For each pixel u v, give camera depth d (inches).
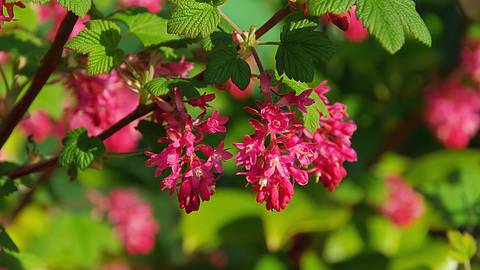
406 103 344.5
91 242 350.3
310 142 151.4
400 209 308.2
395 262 314.7
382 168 340.5
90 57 151.4
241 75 143.2
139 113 161.3
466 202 265.7
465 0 343.3
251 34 145.4
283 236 291.7
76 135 160.6
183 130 143.7
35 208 335.3
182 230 315.9
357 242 317.1
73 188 352.8
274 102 146.1
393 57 339.6
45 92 236.8
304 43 143.9
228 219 314.7
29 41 206.8
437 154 339.9
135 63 168.1
